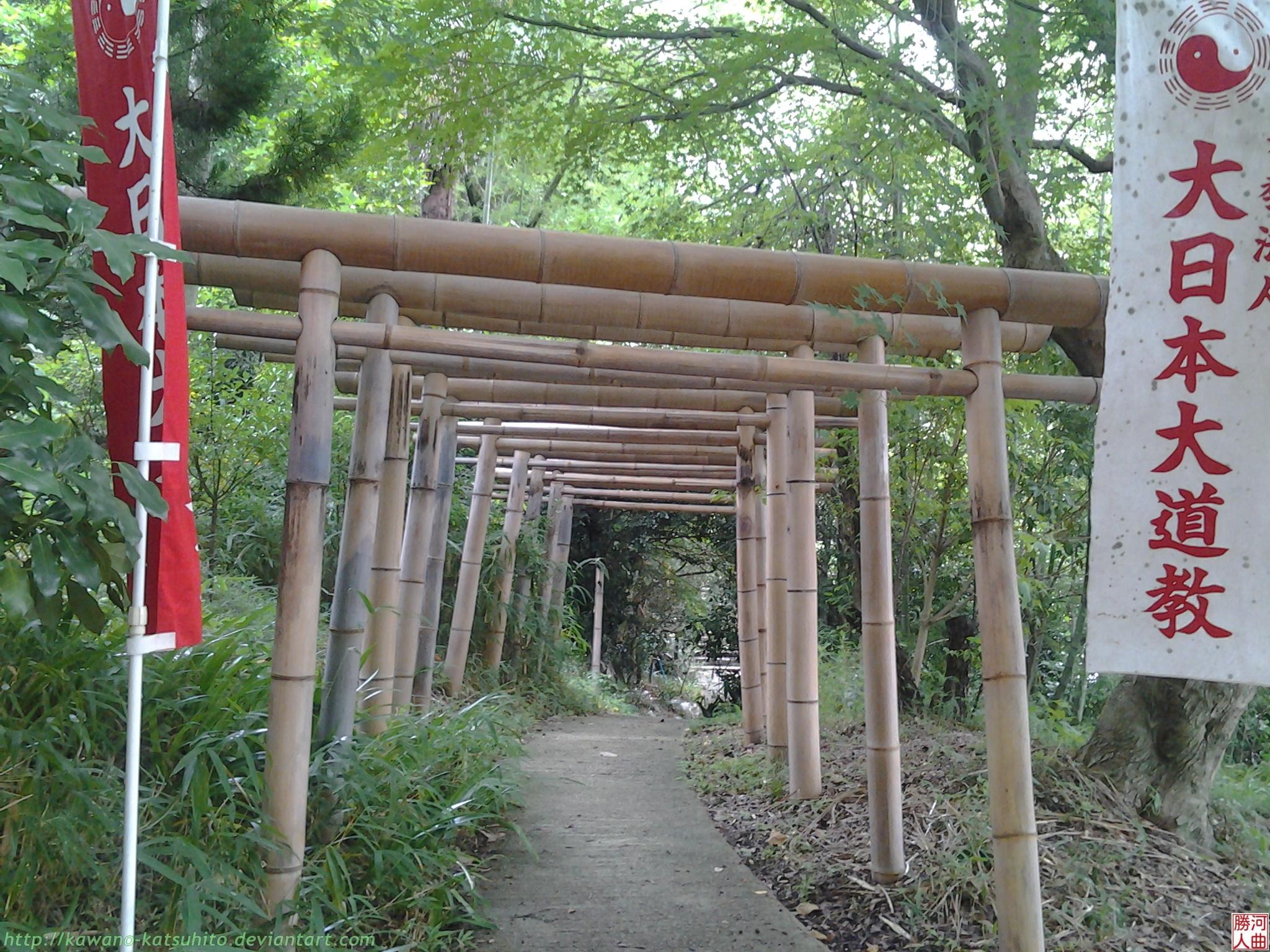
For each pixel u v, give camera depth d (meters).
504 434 8.53
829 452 8.02
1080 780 4.79
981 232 6.38
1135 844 4.32
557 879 4.36
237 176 6.71
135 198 2.70
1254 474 2.82
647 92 6.24
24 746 3.00
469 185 12.07
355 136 6.17
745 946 3.67
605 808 5.75
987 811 4.48
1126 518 2.92
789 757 5.91
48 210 2.70
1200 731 4.72
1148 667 2.88
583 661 13.16
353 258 3.46
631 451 9.02
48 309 2.82
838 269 3.61
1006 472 3.66
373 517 4.52
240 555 7.17
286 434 6.86
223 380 6.86
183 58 5.89
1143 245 2.91
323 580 8.36
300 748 3.29
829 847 4.75
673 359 3.65
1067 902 3.78
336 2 6.61
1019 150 5.29
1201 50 2.85
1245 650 2.81
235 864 3.14
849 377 3.66
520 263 3.49
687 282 3.57
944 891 3.94
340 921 3.24
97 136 2.76
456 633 8.74
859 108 6.11
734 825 5.46
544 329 4.98
